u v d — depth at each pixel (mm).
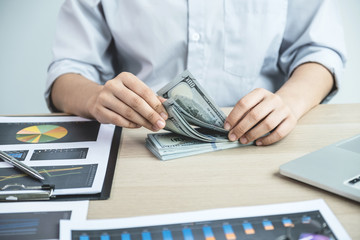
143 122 661
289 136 703
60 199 499
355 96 1862
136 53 1020
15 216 459
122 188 527
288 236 419
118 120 675
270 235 423
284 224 439
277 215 454
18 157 613
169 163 600
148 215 462
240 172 568
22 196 496
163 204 487
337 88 948
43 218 457
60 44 1006
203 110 643
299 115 765
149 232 428
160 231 430
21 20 1852
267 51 1030
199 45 984
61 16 1023
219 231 430
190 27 967
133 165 596
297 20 1037
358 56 1828
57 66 960
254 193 509
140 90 647
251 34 989
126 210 475
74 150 643
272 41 1019
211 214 458
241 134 639
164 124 638
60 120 788
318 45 983
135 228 434
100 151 640
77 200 496
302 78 876
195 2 950
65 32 1012
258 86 1074
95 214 467
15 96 1898
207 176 557
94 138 696
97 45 1024
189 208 477
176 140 656
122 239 417
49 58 1882
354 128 734
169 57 1007
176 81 622
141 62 1037
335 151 595
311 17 1022
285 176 554
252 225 439
